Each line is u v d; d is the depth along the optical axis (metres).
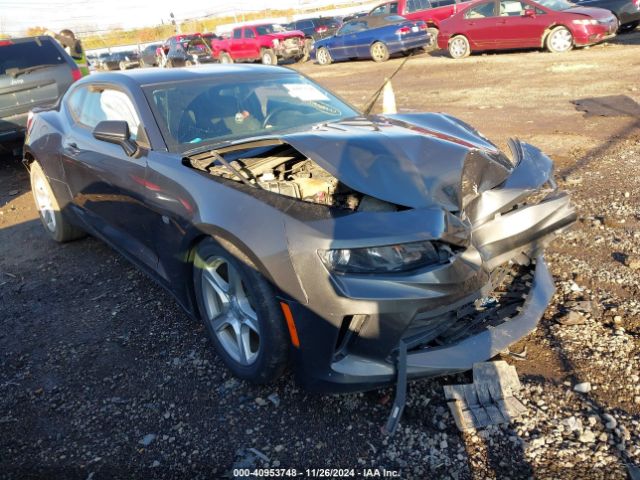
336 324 2.21
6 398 2.81
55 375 2.96
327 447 2.31
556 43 12.80
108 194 3.57
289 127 3.51
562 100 8.41
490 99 9.10
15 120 7.09
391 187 2.41
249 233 2.36
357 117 3.65
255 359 2.55
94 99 3.96
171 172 2.90
